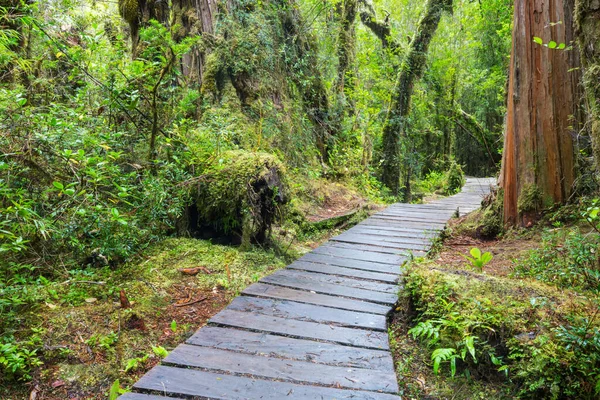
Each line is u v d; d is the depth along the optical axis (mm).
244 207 4879
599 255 3602
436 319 3115
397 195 14438
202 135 5301
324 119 9875
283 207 5512
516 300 2928
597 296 3041
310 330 3080
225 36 7512
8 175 3424
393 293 3824
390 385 2428
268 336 2979
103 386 2629
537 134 5496
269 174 5078
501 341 2709
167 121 5465
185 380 2398
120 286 3781
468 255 5246
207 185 5012
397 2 19516
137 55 7281
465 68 22734
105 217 4004
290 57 8750
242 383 2393
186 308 3635
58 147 3795
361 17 16469
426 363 2920
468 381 2705
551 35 5344
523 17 5504
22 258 3787
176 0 7422
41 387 2557
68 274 3816
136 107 5352
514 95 5648
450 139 21281
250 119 7387
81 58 4785
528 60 5496
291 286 3969
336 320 3258
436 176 18766
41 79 5293
